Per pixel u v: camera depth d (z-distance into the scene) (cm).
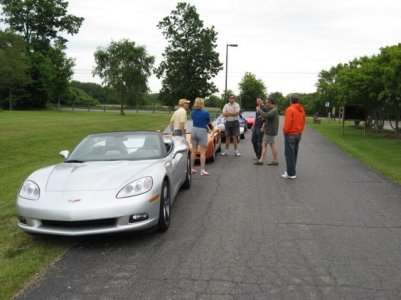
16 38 5234
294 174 910
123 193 471
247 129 2761
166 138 745
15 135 1764
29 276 396
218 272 404
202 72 4847
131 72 5072
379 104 2222
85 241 496
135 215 466
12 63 5169
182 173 714
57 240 500
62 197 466
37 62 5841
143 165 543
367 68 2061
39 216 459
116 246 478
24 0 5853
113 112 5694
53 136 1839
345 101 2259
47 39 6128
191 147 982
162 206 511
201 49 4778
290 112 883
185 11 4806
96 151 610
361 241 493
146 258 441
